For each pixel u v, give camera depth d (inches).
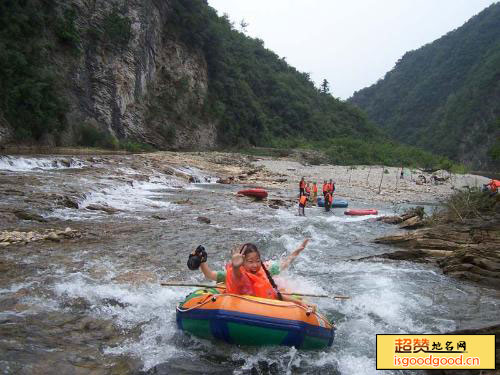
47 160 807.1
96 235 390.3
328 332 183.8
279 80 3334.2
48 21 1280.8
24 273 266.1
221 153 1825.8
